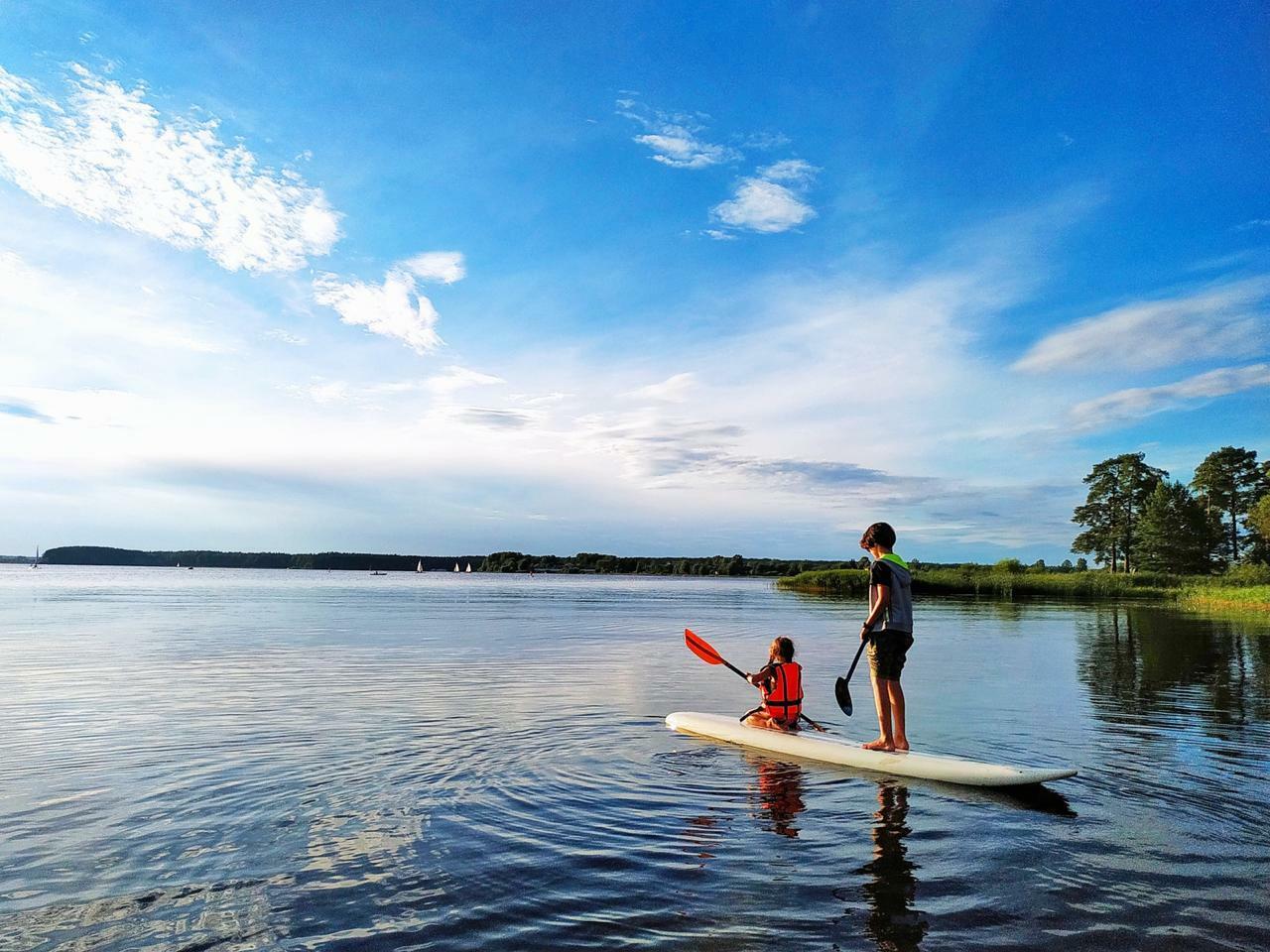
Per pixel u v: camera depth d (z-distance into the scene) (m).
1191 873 4.07
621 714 8.34
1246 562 60.03
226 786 5.54
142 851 4.32
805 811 5.07
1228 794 5.50
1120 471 70.06
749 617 25.88
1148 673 12.09
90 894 3.77
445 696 9.38
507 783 5.64
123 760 6.27
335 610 27.20
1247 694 10.01
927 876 4.01
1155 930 3.41
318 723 7.75
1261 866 4.17
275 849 4.35
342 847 4.38
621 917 3.52
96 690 9.73
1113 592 49.03
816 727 7.27
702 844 4.46
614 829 4.70
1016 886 3.89
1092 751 6.82
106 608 26.84
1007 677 11.62
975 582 51.94
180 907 3.63
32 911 3.59
